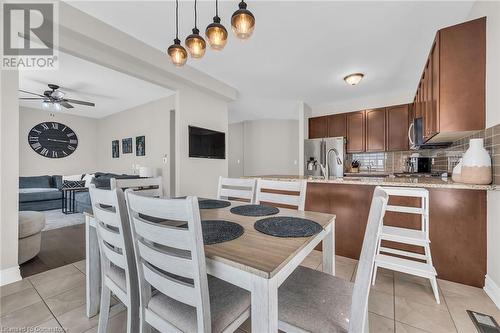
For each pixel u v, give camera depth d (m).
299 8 2.00
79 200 4.64
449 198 2.00
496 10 1.63
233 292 1.04
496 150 1.68
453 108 1.89
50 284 1.93
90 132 6.61
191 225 0.78
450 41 1.90
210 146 3.88
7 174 1.90
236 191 2.12
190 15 2.12
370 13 2.07
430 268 1.73
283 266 0.82
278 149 6.50
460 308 1.60
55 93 3.89
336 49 2.71
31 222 2.35
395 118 4.28
